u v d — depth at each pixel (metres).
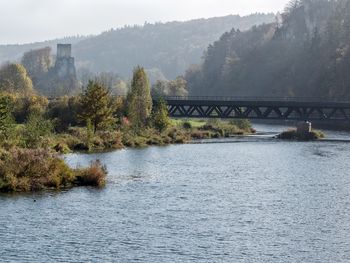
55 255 50.75
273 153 125.56
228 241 56.03
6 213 63.28
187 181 86.56
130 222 61.75
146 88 160.00
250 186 83.44
